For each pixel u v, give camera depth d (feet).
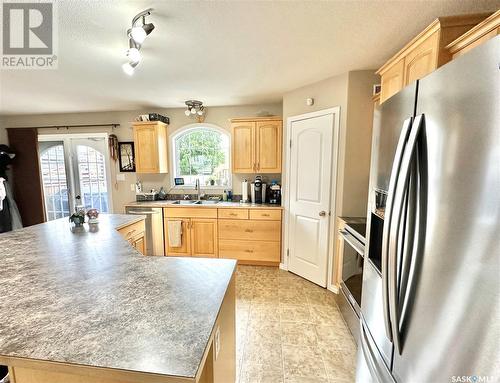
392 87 6.02
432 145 2.53
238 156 11.75
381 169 3.95
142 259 4.58
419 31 5.65
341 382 5.26
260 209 11.09
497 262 1.84
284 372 5.50
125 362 2.16
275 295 8.79
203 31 5.60
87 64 7.33
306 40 6.06
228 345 3.90
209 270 4.10
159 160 12.69
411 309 2.75
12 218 14.07
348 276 7.15
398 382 3.03
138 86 9.52
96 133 14.16
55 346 2.33
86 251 5.00
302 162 9.80
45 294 3.29
